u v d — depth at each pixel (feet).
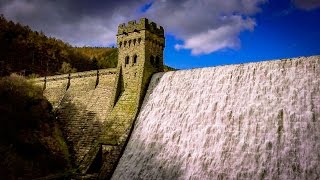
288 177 101.09
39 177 133.49
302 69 120.78
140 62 162.81
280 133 110.93
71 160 160.76
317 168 98.12
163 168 128.06
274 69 127.65
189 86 149.48
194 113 137.59
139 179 129.90
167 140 136.26
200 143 126.62
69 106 194.70
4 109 148.05
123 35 172.45
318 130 104.94
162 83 160.25
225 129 124.16
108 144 150.30
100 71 187.93
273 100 120.06
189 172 120.98
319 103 110.01
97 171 148.56
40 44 425.28
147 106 155.74
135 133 148.56
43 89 223.92
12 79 180.96
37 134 156.15
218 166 116.16
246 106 124.98
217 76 142.92
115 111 163.53
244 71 135.44
